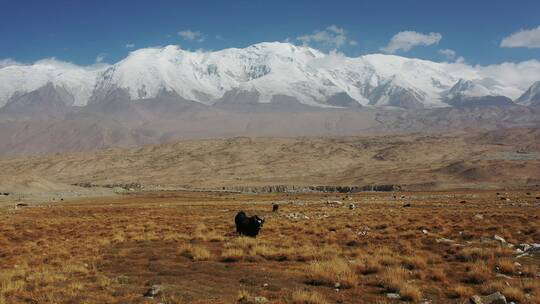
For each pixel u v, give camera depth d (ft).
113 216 194.29
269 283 69.62
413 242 103.50
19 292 65.57
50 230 142.51
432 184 633.61
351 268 75.97
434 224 134.62
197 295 62.64
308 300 57.82
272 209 226.17
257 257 87.56
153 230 134.72
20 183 559.38
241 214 121.39
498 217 154.61
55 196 495.82
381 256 83.35
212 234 119.34
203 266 82.53
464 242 104.17
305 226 133.49
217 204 298.15
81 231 136.56
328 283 68.90
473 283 69.05
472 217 153.28
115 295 63.46
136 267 83.10
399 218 153.07
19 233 134.41
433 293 63.57
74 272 78.59
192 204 304.30
